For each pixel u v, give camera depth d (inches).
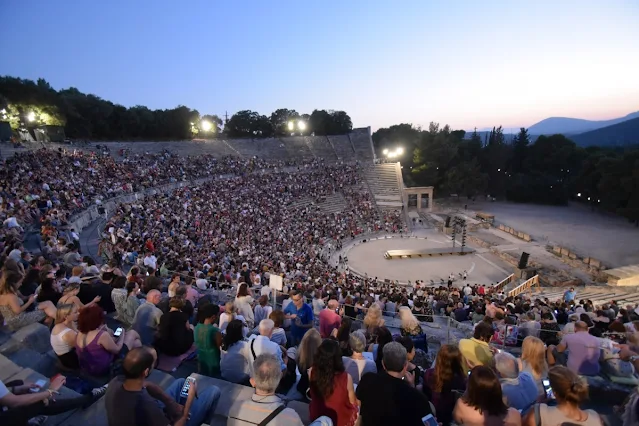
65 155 1663.4
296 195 2411.4
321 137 3912.4
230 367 264.4
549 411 178.4
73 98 2999.5
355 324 516.7
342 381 193.3
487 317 483.8
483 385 168.7
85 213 1206.3
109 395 179.0
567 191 3085.6
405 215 2544.3
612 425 244.7
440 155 3312.0
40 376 243.8
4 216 872.3
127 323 380.8
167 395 208.1
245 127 4217.5
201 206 1786.4
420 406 171.0
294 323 400.5
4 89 2418.8
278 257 1349.7
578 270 1608.0
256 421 189.2
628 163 2486.5
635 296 1008.9
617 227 2363.4
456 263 1736.0
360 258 1793.8
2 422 184.2
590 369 290.8
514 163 3708.2
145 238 1061.1
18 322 324.8
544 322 493.4
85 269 500.4
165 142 3031.5
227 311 345.7
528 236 2047.2
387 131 4709.6
